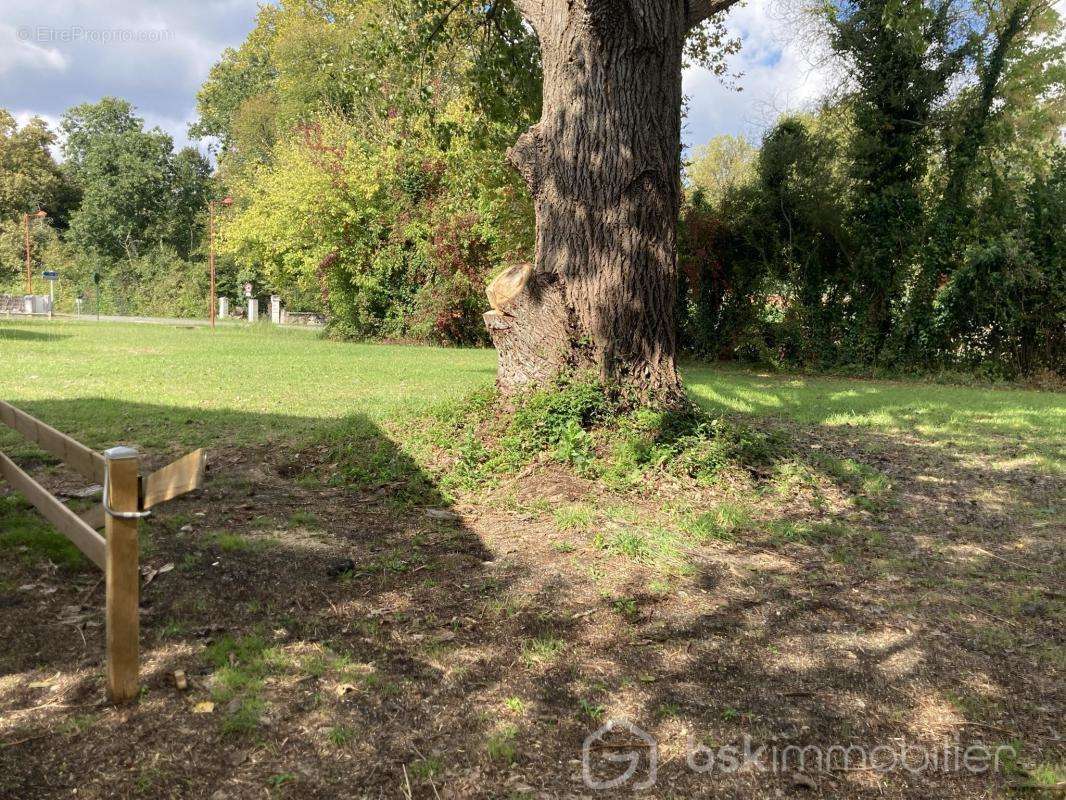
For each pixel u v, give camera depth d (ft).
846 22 64.23
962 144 64.18
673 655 12.28
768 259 72.08
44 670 10.62
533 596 14.24
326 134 91.97
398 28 35.01
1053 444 31.45
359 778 8.71
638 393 24.09
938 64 63.62
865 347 68.33
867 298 67.97
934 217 65.26
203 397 34.73
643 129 23.52
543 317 24.31
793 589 15.43
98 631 11.84
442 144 39.37
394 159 83.92
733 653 12.46
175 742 9.11
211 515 17.75
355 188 87.81
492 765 9.14
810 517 20.26
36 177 221.87
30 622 12.00
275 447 24.70
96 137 204.54
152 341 72.49
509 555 16.38
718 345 75.36
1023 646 13.20
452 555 16.21
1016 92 62.90
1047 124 65.82
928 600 15.23
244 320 155.02
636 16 22.56
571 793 8.71
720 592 14.98
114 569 9.61
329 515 18.45
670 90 23.98
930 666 12.32
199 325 123.95
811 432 33.53
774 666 12.09
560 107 24.12
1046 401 46.44
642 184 23.67
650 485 20.80
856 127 67.26
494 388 26.00
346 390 39.65
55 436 11.61
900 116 65.51
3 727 9.23
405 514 18.92
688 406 24.73
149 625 12.11
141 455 23.34
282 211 94.73
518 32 36.94
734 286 73.61
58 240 209.36
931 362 66.39
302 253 95.14
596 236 23.86
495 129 39.27
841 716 10.68
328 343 82.12
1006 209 63.31
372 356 63.67
